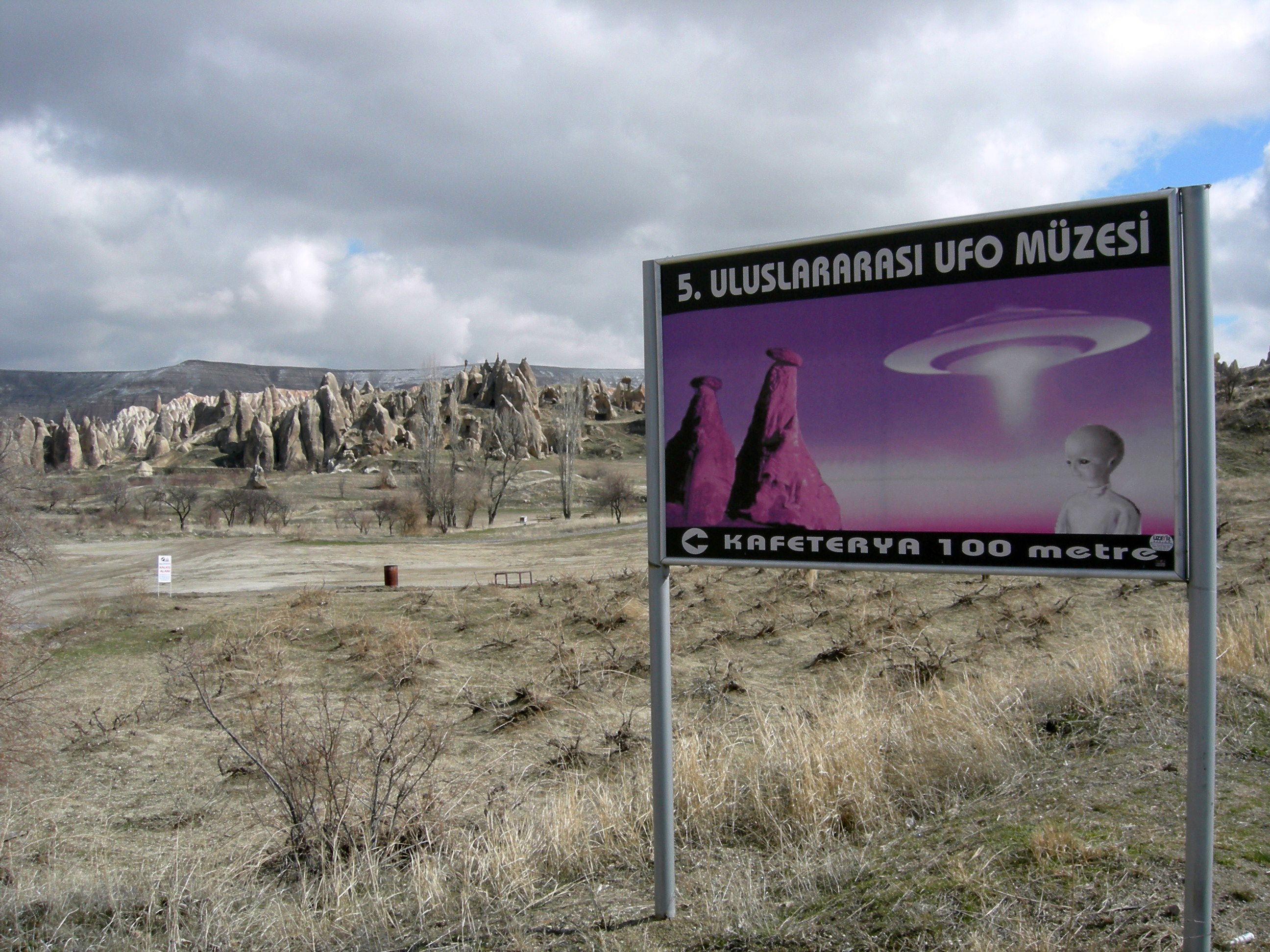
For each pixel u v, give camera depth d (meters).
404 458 121.00
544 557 38.22
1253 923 2.99
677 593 21.55
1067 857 3.56
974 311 3.16
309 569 36.19
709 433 3.59
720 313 3.57
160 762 10.82
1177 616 14.04
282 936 4.04
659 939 3.39
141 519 66.38
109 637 19.66
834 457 3.39
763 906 3.54
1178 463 2.89
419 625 19.84
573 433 77.25
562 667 15.03
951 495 3.21
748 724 9.68
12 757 9.23
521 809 6.94
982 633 15.17
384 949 3.69
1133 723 5.73
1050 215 3.05
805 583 20.77
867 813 4.66
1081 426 3.02
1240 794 4.29
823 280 3.40
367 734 9.98
